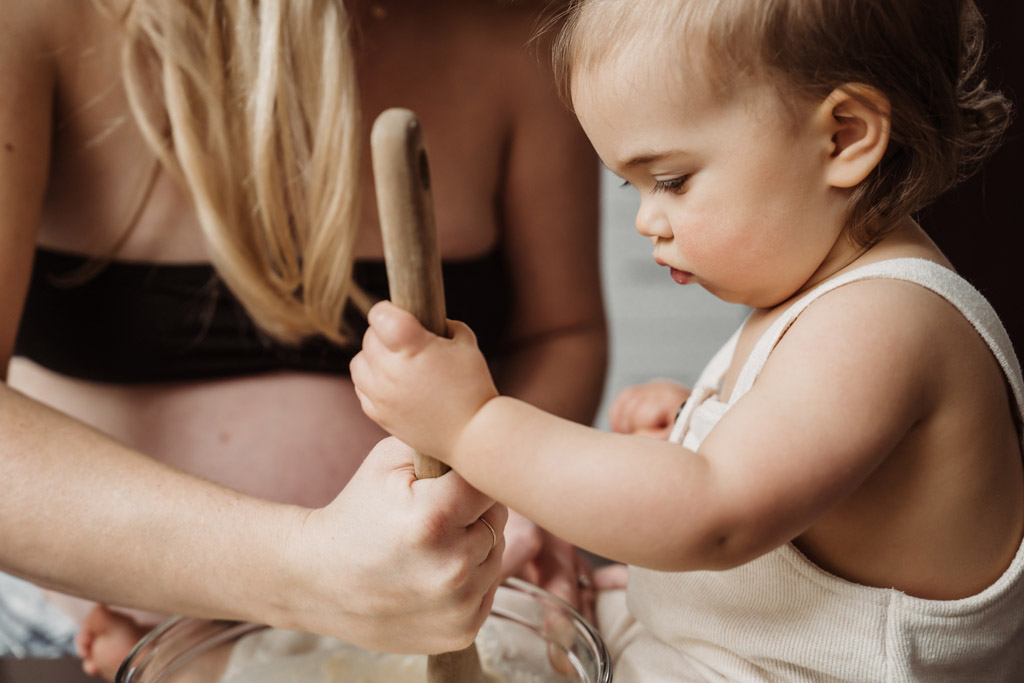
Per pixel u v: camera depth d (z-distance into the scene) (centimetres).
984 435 63
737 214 64
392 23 114
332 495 114
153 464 76
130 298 108
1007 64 123
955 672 69
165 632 73
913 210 66
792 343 60
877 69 62
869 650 66
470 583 64
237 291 104
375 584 64
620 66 64
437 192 117
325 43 100
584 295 130
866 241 66
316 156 101
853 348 58
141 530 71
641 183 68
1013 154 125
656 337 291
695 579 73
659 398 92
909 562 66
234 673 75
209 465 112
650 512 55
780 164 63
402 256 54
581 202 127
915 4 63
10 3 93
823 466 56
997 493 66
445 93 117
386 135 48
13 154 91
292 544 68
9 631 117
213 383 112
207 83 99
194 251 108
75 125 102
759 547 56
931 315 61
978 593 67
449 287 118
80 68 100
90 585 73
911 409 59
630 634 83
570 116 123
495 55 118
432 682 69
